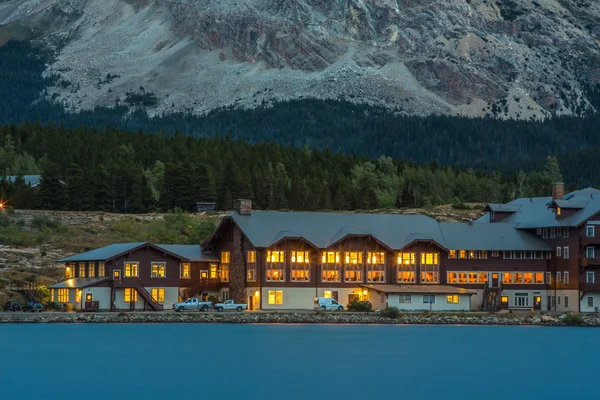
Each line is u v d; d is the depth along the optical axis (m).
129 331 193.62
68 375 142.12
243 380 139.50
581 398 130.00
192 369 148.38
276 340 181.75
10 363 152.12
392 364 155.75
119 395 127.69
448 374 147.38
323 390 132.38
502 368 153.62
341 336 190.62
